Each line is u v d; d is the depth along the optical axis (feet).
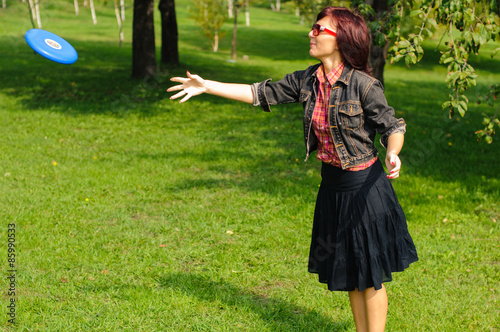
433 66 83.61
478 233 17.51
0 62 64.28
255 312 11.99
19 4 112.37
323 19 8.61
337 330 11.39
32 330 11.02
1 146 27.73
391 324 11.53
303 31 142.31
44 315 11.53
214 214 18.54
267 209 19.34
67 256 14.69
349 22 8.42
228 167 25.36
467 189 22.48
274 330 11.28
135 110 39.24
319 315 11.92
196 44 108.47
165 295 12.62
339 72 8.66
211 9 99.19
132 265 14.32
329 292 13.19
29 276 13.42
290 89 9.39
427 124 38.42
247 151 28.71
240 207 19.62
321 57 8.66
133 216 18.54
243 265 14.66
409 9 14.49
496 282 13.93
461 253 15.70
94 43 94.68
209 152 28.09
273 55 96.27
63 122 34.68
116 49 85.87
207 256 15.12
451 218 18.79
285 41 119.85
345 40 8.40
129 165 25.22
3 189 20.71
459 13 12.62
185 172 24.39
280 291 13.16
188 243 16.06
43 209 18.65
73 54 10.29
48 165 24.49
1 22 105.40
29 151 27.04
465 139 33.81
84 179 22.33
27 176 22.66
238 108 41.52
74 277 13.51
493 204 20.30
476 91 49.96
